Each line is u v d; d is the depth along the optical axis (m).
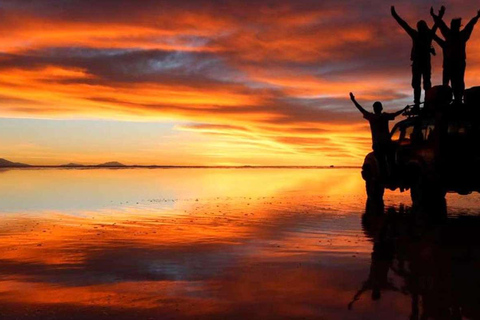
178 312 4.31
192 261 6.41
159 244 7.66
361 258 6.56
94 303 4.59
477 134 9.97
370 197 13.91
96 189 22.45
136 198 16.77
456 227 9.29
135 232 8.93
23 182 29.44
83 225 9.91
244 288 5.08
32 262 6.38
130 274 5.72
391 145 12.55
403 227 9.37
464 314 4.25
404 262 6.29
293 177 43.00
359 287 5.11
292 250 7.13
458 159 10.06
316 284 5.23
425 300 4.64
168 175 48.47
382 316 4.19
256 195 18.22
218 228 9.39
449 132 10.23
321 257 6.63
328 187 24.19
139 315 4.23
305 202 14.86
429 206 10.72
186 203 14.73
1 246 7.55
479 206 13.02
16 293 4.95
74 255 6.84
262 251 7.08
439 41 12.52
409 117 12.38
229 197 17.16
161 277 5.58
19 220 10.78
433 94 10.45
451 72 12.16
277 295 4.81
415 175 11.26
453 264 6.19
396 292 4.91
